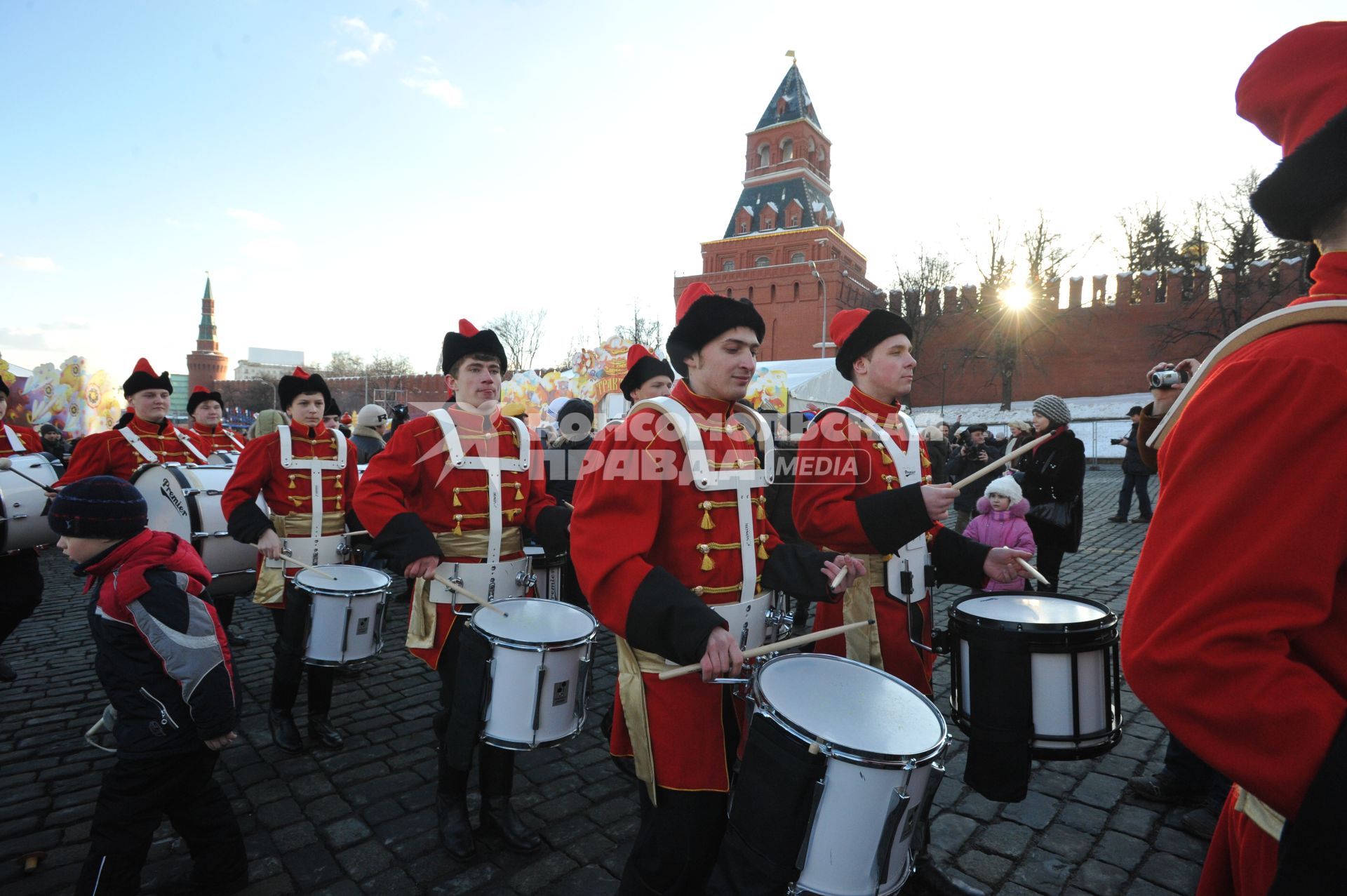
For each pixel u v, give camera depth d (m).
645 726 1.79
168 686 2.30
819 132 53.81
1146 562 0.90
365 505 2.77
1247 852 1.01
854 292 45.84
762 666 1.82
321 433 4.34
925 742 1.59
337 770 3.53
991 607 2.25
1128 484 11.48
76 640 5.69
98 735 2.79
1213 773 3.06
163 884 2.51
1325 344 0.83
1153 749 3.68
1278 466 0.79
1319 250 0.97
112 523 2.29
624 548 1.79
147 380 5.62
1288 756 0.75
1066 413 5.00
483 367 3.10
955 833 2.95
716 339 2.07
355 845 2.89
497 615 2.62
